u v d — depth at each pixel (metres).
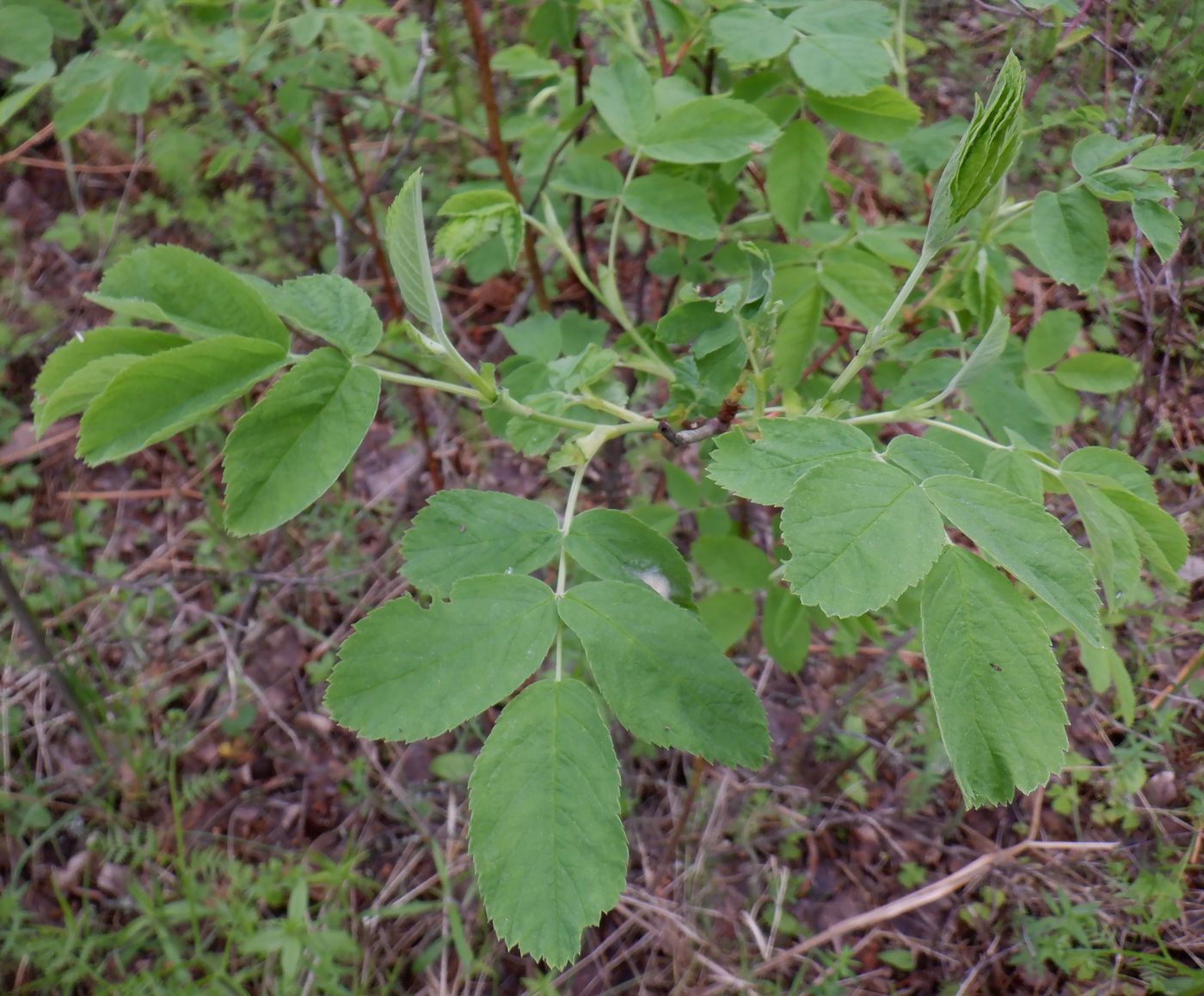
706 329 0.27
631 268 0.67
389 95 0.62
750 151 0.31
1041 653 0.18
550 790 0.19
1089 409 0.57
